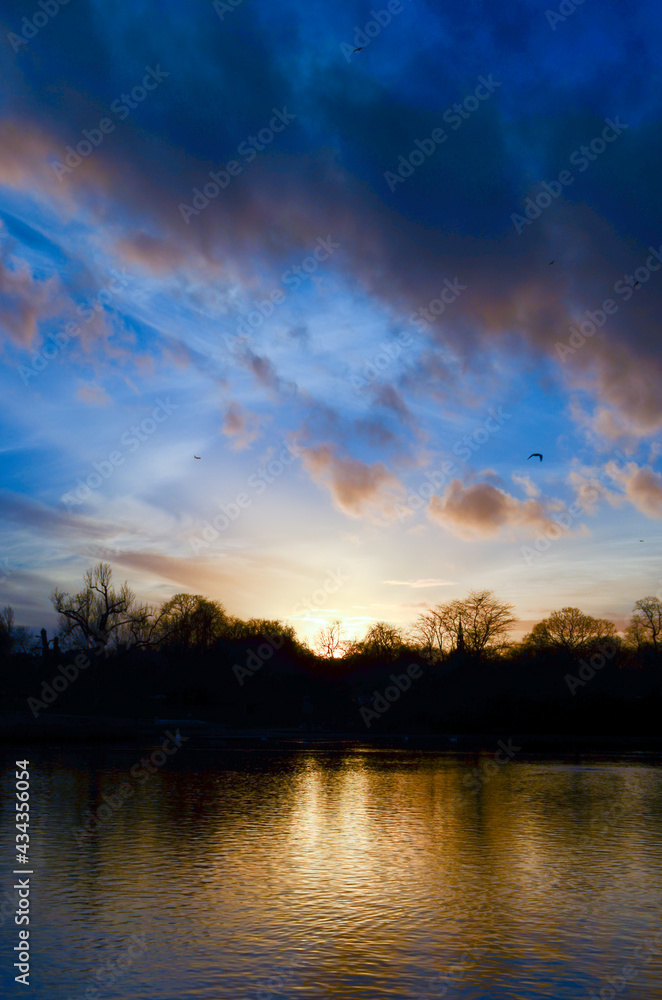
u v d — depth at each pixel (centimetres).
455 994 1466
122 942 1723
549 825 3209
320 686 10994
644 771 5412
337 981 1521
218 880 2234
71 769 4991
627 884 2227
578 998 1452
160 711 10594
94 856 2511
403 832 3028
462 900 2056
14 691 10175
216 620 13088
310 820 3278
